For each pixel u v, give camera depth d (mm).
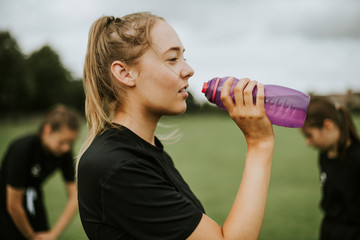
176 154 13227
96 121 1068
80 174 920
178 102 1019
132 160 872
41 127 2582
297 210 5480
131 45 1002
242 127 1015
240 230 869
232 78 1037
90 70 1101
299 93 1184
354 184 2156
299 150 14023
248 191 932
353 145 2199
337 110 2246
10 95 50312
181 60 1039
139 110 1035
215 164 10680
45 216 2744
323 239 2340
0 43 47719
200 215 875
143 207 837
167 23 1056
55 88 60562
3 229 2426
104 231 877
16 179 2379
